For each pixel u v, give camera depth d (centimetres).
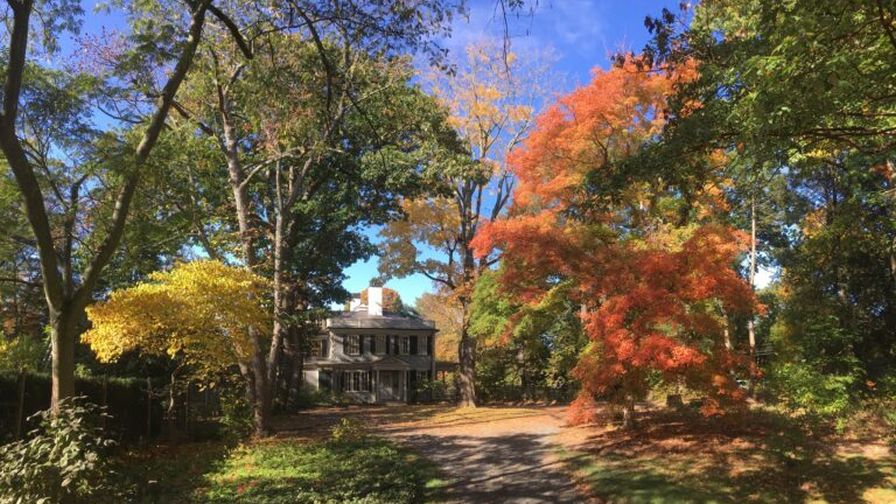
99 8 1167
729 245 1273
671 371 1194
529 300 1599
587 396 1304
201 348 1446
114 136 1009
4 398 1055
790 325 1688
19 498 532
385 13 963
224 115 1845
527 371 3550
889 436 1200
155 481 895
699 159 773
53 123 988
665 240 1572
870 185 1622
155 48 991
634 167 777
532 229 1431
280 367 2894
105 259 827
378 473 1099
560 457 1288
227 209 2120
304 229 2794
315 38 1016
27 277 1811
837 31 493
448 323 5694
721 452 1166
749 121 544
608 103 1620
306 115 1334
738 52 638
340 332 4409
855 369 1471
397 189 2347
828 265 1819
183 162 1672
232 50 1608
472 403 2977
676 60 781
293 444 1523
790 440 1125
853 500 861
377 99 1709
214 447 1453
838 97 528
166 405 1620
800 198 2366
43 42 961
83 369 1714
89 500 581
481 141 2858
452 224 3170
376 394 4303
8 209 1041
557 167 1791
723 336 1379
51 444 577
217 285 1408
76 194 1091
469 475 1152
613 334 1192
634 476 1037
